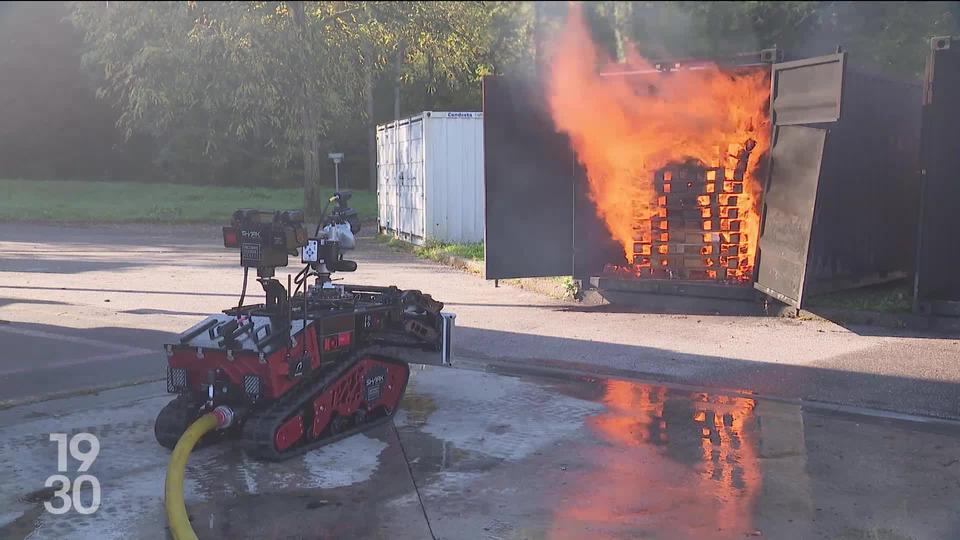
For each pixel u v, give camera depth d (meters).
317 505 4.67
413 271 14.97
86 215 29.02
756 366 7.81
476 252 16.30
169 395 6.87
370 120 35.97
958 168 9.08
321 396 5.58
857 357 8.01
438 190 18.33
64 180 45.41
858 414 6.42
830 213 9.98
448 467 5.27
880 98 10.75
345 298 6.16
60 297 11.84
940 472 5.18
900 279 11.68
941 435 5.91
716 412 6.50
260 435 5.18
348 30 20.58
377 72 24.02
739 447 5.66
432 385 7.32
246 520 4.48
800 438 5.86
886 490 4.88
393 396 6.33
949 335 8.91
